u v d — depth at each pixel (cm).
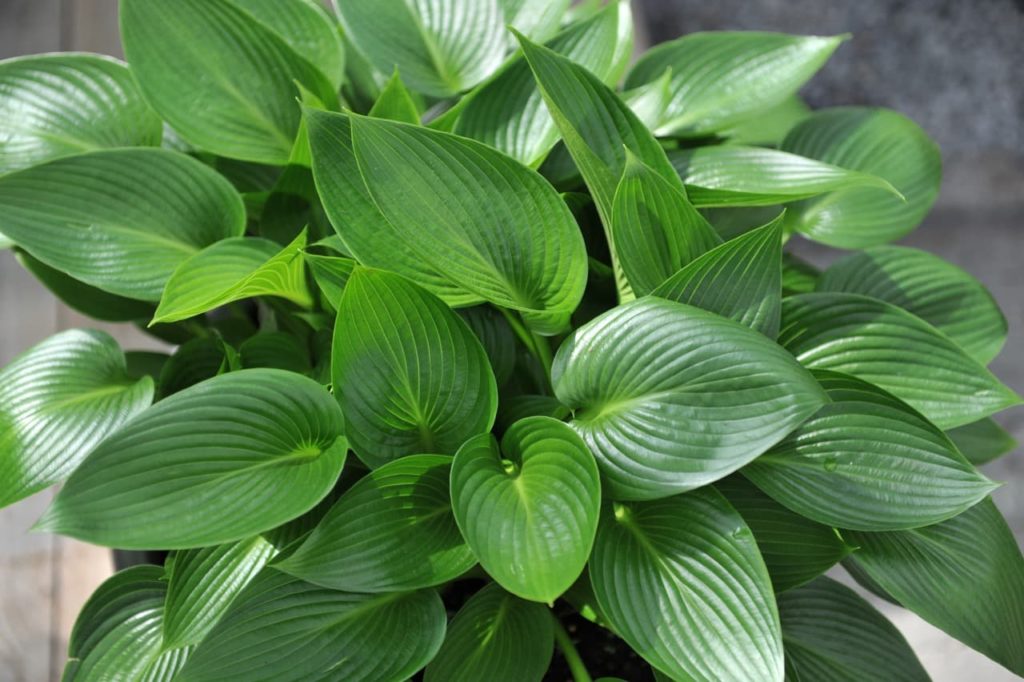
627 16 109
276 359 102
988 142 179
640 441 88
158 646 95
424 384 91
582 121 97
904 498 90
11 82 104
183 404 88
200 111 102
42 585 126
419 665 86
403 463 90
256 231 112
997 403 94
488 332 100
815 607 97
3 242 103
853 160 110
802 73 108
